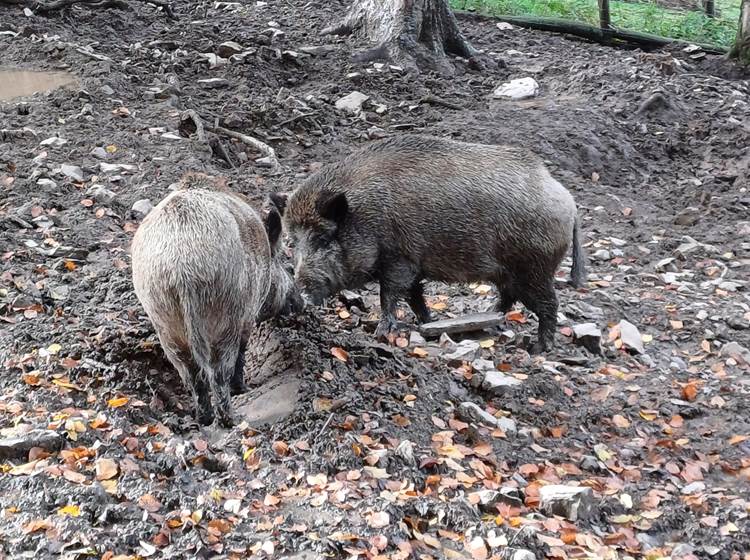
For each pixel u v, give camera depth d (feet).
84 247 16.80
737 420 14.69
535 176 15.43
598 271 19.54
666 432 14.43
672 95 27.81
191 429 12.74
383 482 11.85
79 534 10.42
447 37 30.42
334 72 27.86
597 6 38.27
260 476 11.73
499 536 11.12
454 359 15.10
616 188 23.91
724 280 19.49
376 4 30.14
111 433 12.09
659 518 12.29
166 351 12.48
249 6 34.94
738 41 32.45
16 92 22.82
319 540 10.66
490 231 15.25
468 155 15.33
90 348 13.74
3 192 18.31
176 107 23.43
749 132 26.27
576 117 25.99
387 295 15.48
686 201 23.49
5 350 13.67
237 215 12.46
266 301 13.89
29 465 11.35
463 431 13.44
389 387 13.84
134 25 29.68
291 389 13.51
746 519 12.32
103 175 19.43
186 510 10.94
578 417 14.48
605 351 16.43
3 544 10.32
